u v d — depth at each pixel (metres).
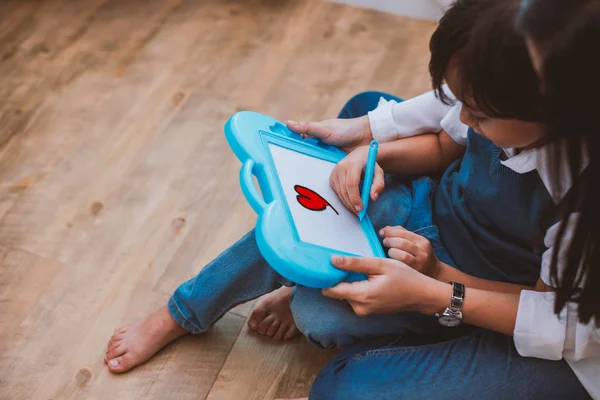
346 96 1.80
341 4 2.04
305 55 1.89
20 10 1.95
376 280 0.97
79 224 1.48
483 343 1.08
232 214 1.53
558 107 0.74
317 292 1.14
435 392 1.04
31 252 1.43
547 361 1.04
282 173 1.05
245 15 1.99
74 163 1.60
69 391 1.24
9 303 1.35
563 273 0.87
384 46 1.94
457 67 0.80
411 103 1.21
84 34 1.90
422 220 1.16
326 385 1.11
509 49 0.73
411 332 1.15
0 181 1.55
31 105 1.71
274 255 0.93
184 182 1.58
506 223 1.06
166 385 1.27
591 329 0.95
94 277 1.40
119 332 1.30
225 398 1.26
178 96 1.76
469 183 1.09
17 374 1.25
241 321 1.38
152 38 1.91
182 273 1.43
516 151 0.99
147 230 1.49
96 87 1.77
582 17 0.68
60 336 1.31
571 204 0.83
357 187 1.07
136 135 1.67
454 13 0.79
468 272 1.13
